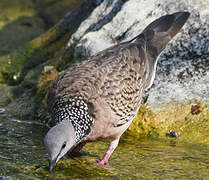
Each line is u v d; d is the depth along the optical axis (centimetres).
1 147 1087
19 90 1437
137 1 1384
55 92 995
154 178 936
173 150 1088
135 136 1177
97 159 1045
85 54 1317
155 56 1138
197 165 1004
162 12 1330
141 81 1073
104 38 1344
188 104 1168
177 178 937
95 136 998
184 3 1302
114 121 995
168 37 1159
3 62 1633
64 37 1606
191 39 1242
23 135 1186
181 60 1241
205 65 1214
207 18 1248
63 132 883
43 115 1290
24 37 2156
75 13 1620
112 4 1451
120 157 1052
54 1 2455
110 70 1014
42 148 1094
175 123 1163
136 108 1062
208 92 1173
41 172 956
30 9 2417
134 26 1330
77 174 957
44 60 1593
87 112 959
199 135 1138
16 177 923
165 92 1192
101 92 979
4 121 1283
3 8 2416
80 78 991
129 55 1068
